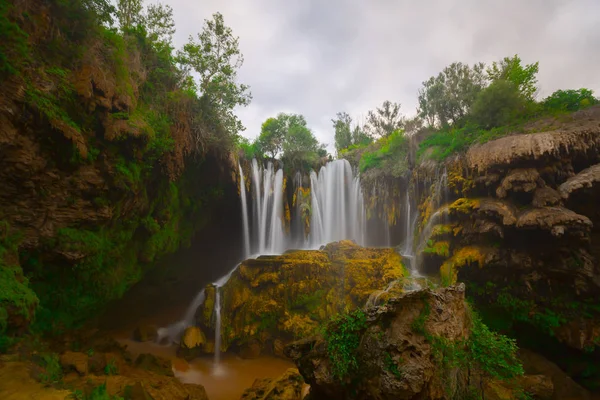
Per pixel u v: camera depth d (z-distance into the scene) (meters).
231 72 17.70
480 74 24.73
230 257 23.42
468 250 15.84
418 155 21.92
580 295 13.16
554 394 12.12
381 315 6.56
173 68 16.78
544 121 16.58
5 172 9.30
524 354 14.00
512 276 14.70
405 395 5.69
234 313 17.12
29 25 9.77
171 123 15.09
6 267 8.81
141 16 16.77
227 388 13.15
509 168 14.61
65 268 11.55
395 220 22.89
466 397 6.69
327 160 28.14
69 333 12.45
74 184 11.03
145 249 15.80
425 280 16.14
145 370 12.91
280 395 10.03
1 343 7.95
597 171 12.81
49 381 8.16
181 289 21.69
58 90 10.17
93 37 11.52
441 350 6.23
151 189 15.25
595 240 13.30
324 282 17.53
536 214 13.02
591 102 17.95
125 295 18.09
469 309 7.99
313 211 25.28
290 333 16.55
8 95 8.83
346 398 6.52
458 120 24.00
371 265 17.67
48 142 10.05
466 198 16.72
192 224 19.91
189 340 16.05
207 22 17.33
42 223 10.48
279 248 24.39
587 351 12.55
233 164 19.50
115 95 11.86
